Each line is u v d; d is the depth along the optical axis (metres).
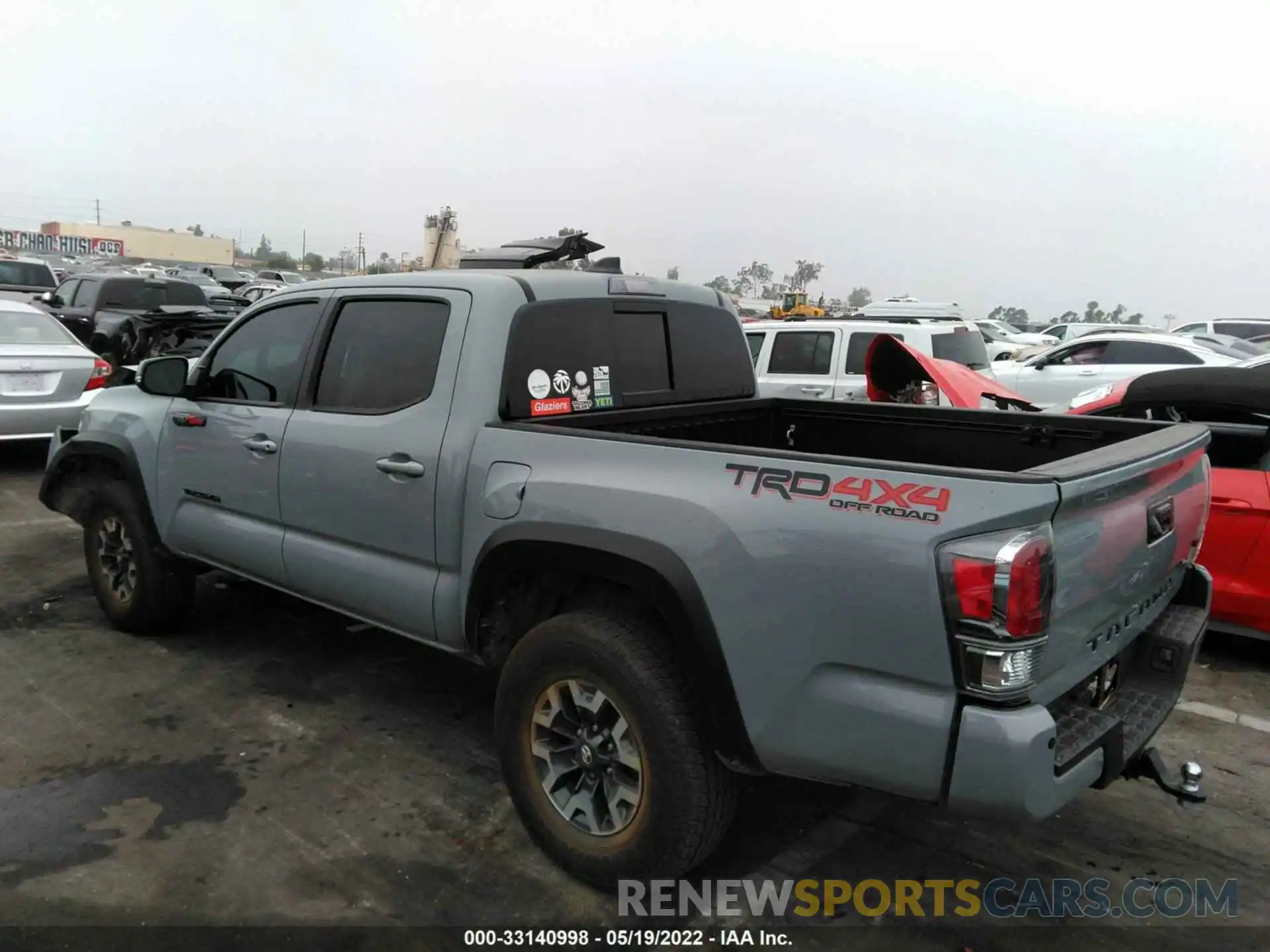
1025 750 2.11
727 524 2.48
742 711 2.50
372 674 4.55
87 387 8.55
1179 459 2.81
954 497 2.17
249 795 3.44
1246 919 2.88
